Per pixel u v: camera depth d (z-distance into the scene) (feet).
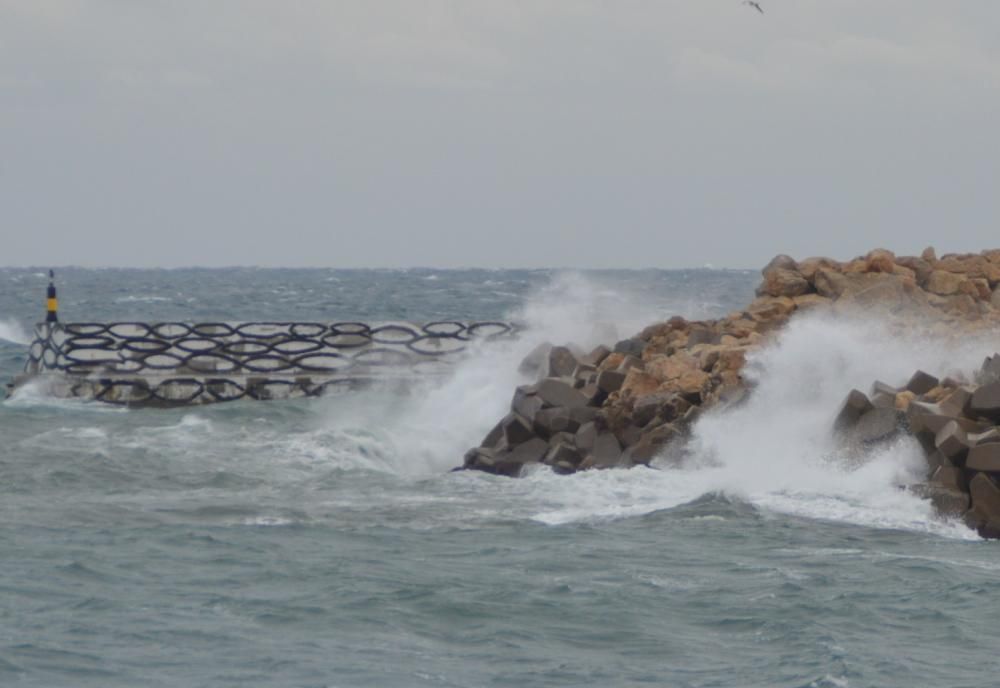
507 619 185.06
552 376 320.91
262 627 180.14
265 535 230.89
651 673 165.17
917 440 255.70
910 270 342.23
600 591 197.36
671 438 284.00
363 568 208.85
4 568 206.28
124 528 234.58
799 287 335.47
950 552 225.56
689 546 225.97
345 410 355.15
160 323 388.57
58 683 157.79
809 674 163.84
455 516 247.91
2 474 277.85
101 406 375.66
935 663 169.07
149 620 181.78
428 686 159.43
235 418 344.08
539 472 284.82
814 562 216.33
